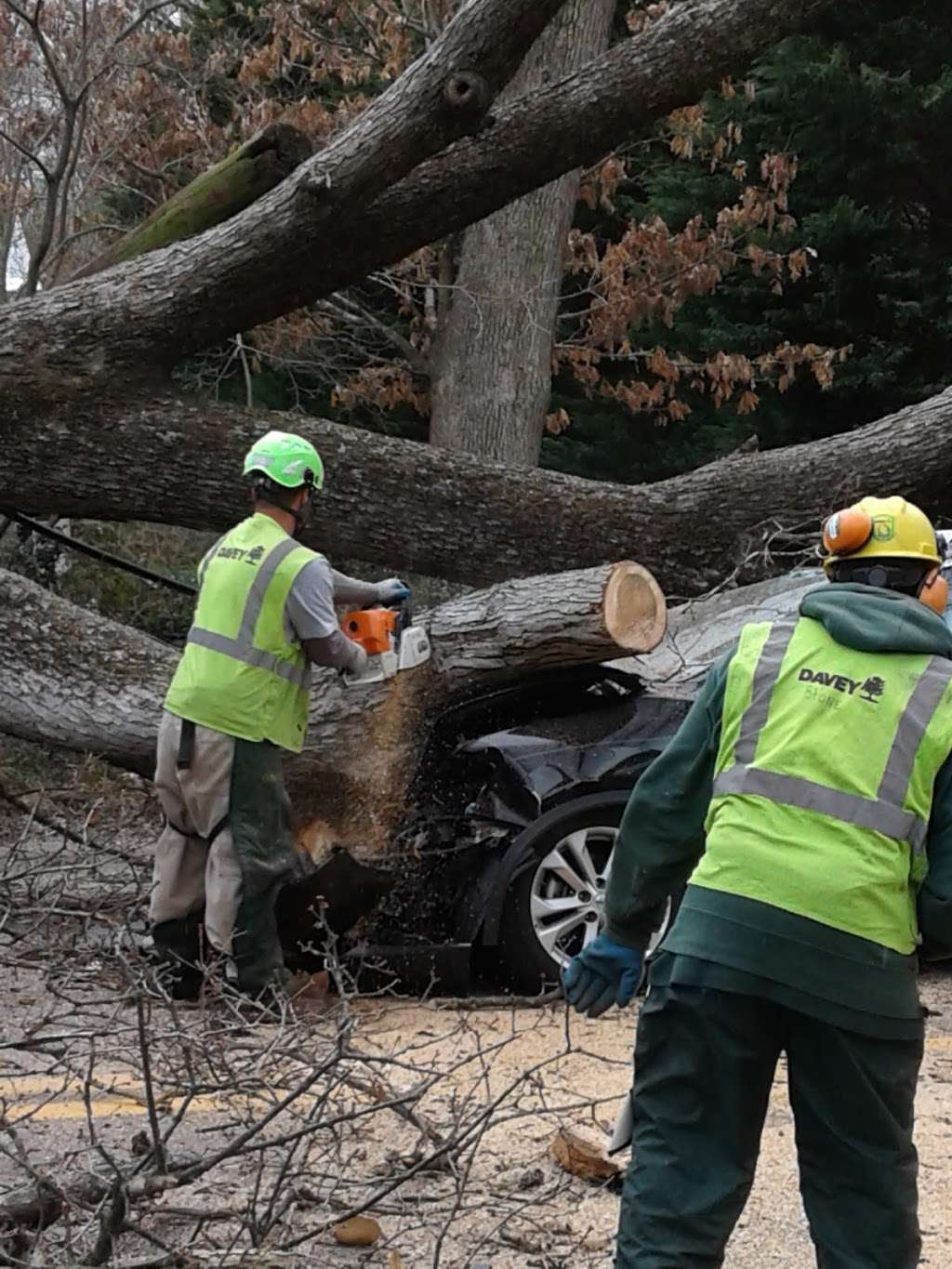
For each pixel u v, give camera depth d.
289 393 21.31
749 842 3.52
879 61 19.41
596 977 3.91
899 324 19.20
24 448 9.13
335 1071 4.93
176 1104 5.42
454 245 16.42
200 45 19.30
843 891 3.41
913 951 3.51
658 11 15.37
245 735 6.60
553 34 15.09
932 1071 5.91
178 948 6.91
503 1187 4.69
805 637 3.69
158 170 16.67
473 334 15.71
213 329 9.33
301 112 15.63
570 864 7.06
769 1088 3.55
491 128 9.12
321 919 6.05
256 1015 6.03
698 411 20.91
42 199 19.17
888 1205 3.43
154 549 14.90
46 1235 4.16
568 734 7.24
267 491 6.91
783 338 19.95
